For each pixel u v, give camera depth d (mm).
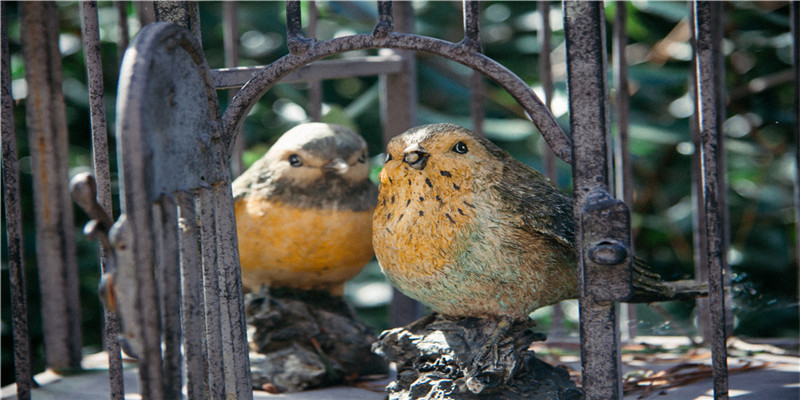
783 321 1461
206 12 1755
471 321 1100
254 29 1823
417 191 1083
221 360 1038
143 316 984
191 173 1018
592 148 1024
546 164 1287
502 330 1088
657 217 1641
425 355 1096
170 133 1002
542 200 1086
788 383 1156
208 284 1033
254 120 1757
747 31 1591
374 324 1651
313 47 1049
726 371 1034
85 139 1735
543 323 1598
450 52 1038
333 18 1777
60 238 1235
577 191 1027
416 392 1090
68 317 1240
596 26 1021
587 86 1023
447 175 1081
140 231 980
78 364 1243
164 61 999
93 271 1626
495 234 1077
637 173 1688
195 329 1010
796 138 1190
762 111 1615
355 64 1252
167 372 993
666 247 1675
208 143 1029
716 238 1032
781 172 1559
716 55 1233
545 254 1082
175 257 995
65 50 1674
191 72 1020
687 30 1637
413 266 1085
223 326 1050
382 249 1094
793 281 1561
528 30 1816
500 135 1620
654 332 1285
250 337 1173
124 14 1250
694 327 1287
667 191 1677
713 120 1030
